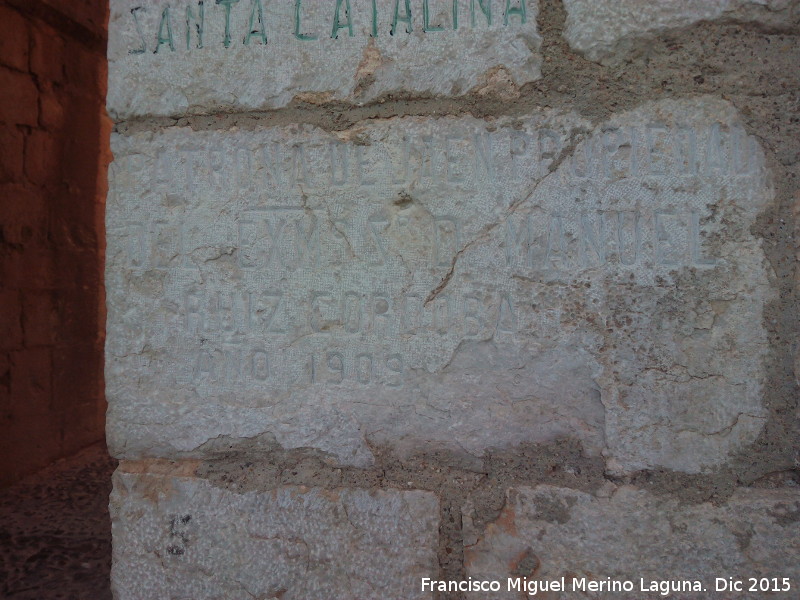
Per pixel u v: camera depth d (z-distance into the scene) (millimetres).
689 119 1520
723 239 1510
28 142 3795
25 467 3816
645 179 1532
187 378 1729
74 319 4246
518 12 1577
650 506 1541
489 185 1591
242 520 1701
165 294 1728
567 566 1574
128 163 1735
